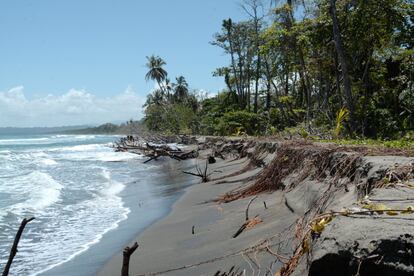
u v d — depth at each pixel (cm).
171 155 3164
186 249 745
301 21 2333
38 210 1243
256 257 568
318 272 370
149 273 649
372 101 2159
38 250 854
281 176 1079
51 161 3094
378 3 1891
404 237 339
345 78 1762
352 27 1978
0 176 2053
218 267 581
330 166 853
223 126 4234
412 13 1930
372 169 648
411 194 482
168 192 1553
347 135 1739
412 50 2056
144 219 1109
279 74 3366
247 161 1939
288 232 621
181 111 6525
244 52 4759
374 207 426
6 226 1048
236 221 859
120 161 3122
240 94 5059
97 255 807
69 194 1558
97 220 1124
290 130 2183
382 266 334
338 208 534
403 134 1867
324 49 2220
